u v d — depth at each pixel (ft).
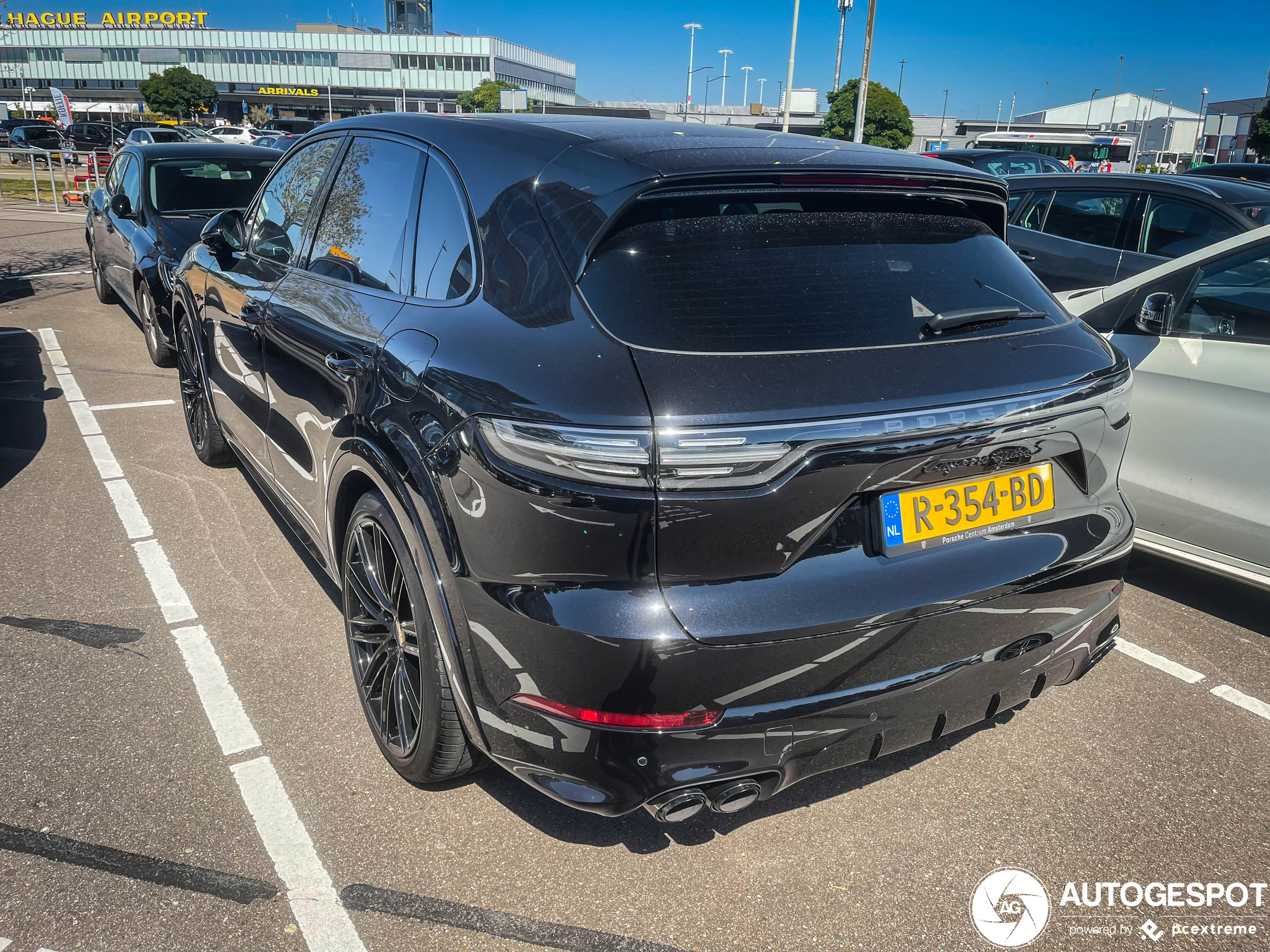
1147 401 11.60
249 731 8.48
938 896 6.94
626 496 5.40
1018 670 6.80
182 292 14.19
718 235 6.38
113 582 11.28
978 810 7.92
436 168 7.96
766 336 5.94
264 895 6.62
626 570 5.51
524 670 5.85
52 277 34.37
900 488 6.06
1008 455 6.40
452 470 6.08
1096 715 9.44
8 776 7.71
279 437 10.12
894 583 6.04
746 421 5.48
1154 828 7.76
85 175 62.03
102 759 7.99
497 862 7.07
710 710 5.69
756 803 7.91
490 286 6.66
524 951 6.26
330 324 8.41
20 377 20.65
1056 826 7.75
